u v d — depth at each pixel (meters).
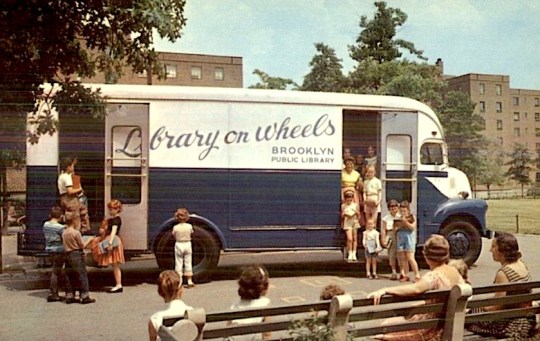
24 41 10.39
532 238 10.56
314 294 9.92
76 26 10.80
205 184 12.35
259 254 12.33
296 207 12.52
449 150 10.91
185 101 12.22
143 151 12.12
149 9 10.64
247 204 12.39
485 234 12.43
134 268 11.95
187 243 11.76
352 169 12.71
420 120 12.84
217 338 7.55
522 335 8.92
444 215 12.88
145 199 12.06
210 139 12.40
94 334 8.89
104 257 11.07
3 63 10.42
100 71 11.85
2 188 10.98
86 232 11.42
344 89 12.29
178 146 12.31
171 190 12.12
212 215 12.27
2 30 10.19
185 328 7.36
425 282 8.43
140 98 12.04
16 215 11.07
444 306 8.48
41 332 8.86
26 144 10.83
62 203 10.94
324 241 12.52
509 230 10.64
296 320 7.76
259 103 12.55
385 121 12.77
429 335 8.38
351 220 12.27
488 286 8.80
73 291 10.30
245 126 12.53
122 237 11.98
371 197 12.41
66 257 10.52
